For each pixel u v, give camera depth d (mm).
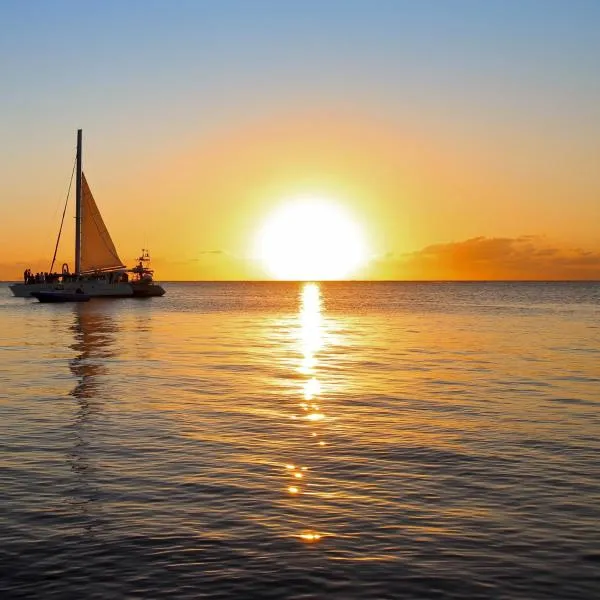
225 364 38375
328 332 64062
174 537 12367
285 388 29531
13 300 148625
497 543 12133
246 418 22859
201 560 11422
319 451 18422
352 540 12266
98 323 75312
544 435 20328
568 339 55375
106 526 12867
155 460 17438
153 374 33938
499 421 22422
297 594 10297
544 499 14438
